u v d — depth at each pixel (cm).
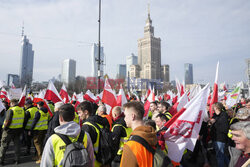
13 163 594
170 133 295
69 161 228
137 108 223
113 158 339
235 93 849
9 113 562
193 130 295
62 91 980
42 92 915
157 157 199
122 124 369
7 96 1211
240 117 444
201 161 284
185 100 505
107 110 564
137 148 188
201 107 304
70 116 256
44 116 615
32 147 787
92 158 270
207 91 312
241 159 213
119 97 668
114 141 350
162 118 396
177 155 284
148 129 208
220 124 478
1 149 569
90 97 1034
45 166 234
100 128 336
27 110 680
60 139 240
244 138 195
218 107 495
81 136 257
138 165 184
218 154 472
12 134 572
